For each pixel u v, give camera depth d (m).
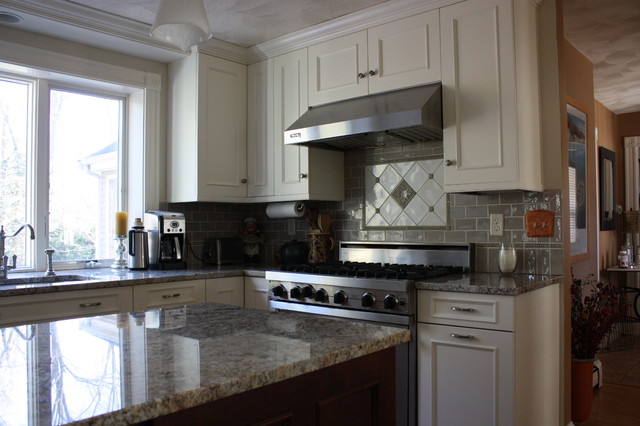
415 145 3.20
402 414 2.45
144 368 0.98
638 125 6.13
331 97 3.16
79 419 0.73
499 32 2.54
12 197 3.11
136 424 0.84
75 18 2.91
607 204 5.52
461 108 2.65
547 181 2.74
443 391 2.37
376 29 2.98
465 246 2.93
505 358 2.20
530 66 2.65
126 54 3.42
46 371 0.97
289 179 3.37
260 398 1.01
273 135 3.47
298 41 3.32
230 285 3.22
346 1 2.85
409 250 3.14
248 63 3.65
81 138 3.41
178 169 3.50
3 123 3.10
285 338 1.24
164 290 2.90
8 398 0.81
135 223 3.30
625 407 3.37
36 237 3.14
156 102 3.57
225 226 3.89
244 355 1.08
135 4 2.87
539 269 2.75
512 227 2.83
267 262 3.93
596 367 3.78
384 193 3.34
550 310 2.58
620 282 5.84
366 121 2.75
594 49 3.97
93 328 1.38
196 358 1.05
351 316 2.61
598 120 5.57
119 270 3.26
